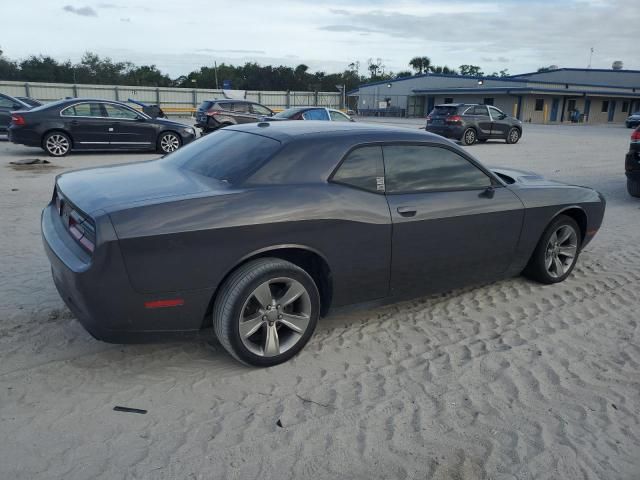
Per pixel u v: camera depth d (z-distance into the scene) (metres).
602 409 3.10
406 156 3.85
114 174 3.76
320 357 3.58
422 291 4.08
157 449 2.64
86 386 3.16
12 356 3.45
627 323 4.26
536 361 3.62
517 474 2.57
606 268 5.58
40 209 7.49
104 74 84.62
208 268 3.06
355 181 3.60
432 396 3.17
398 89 56.34
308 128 3.84
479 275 4.38
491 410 3.05
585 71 59.62
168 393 3.12
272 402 3.06
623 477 2.58
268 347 3.35
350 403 3.07
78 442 2.67
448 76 51.53
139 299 2.94
